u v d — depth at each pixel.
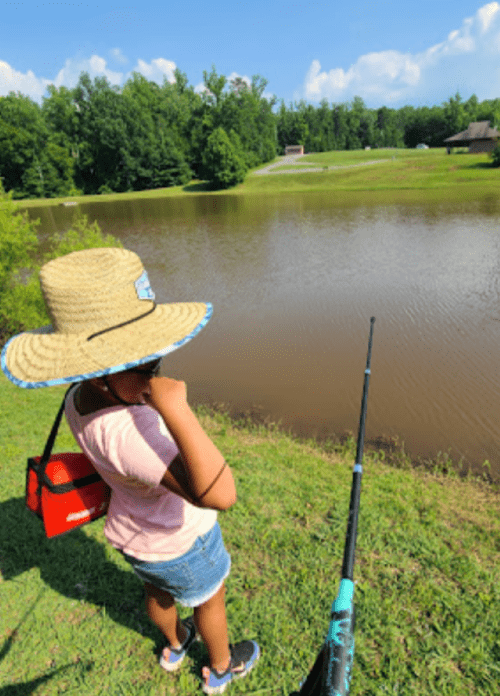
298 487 4.49
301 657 2.40
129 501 1.51
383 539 3.56
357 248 22.05
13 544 3.25
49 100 90.62
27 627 2.58
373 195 46.12
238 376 9.82
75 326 1.32
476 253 19.17
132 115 84.69
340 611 0.91
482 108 134.12
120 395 1.31
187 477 1.17
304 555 3.24
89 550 3.15
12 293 12.87
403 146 138.62
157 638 2.48
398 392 8.74
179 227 34.22
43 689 2.24
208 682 2.12
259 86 101.31
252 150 93.62
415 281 16.05
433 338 11.16
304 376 9.67
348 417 7.98
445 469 6.41
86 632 2.53
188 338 1.35
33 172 80.31
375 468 5.98
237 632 2.54
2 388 7.85
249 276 18.50
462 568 3.25
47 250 25.52
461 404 8.16
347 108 137.38
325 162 86.69
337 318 13.10
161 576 1.64
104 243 13.98
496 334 11.13
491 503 4.90
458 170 56.75
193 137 91.19
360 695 2.29
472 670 2.44
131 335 1.32
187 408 1.12
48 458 1.63
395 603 2.87
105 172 88.06
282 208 41.25
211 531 1.66
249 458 5.45
